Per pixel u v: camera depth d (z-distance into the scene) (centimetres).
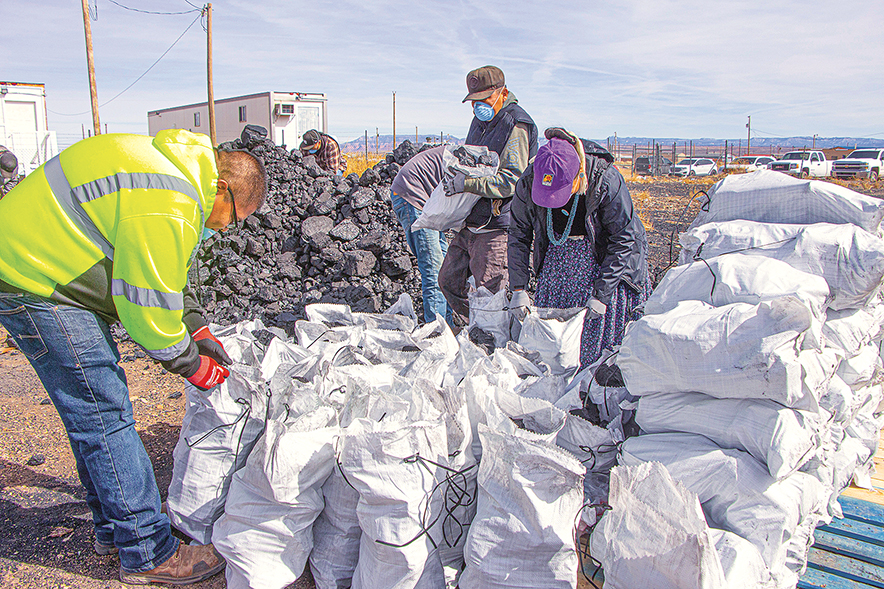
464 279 432
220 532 216
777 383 180
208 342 238
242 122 2073
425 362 267
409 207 461
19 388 413
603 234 307
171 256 188
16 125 2459
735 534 182
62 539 252
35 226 187
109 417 208
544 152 271
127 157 190
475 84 362
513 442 189
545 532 182
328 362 250
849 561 221
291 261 614
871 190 2058
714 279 217
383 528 193
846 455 248
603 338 314
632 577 178
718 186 273
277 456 199
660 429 214
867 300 226
